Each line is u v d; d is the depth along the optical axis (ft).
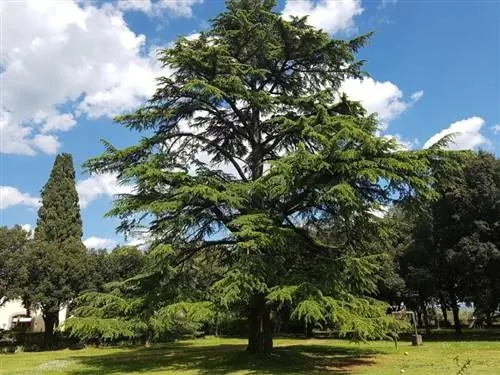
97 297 59.72
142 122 64.03
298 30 63.05
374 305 55.42
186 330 126.41
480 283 100.37
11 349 114.21
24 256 112.16
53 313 117.70
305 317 46.96
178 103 64.75
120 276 119.34
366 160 49.65
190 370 57.93
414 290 110.32
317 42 63.98
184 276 64.44
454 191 92.84
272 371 53.67
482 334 116.88
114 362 71.10
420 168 50.14
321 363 59.72
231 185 57.88
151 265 61.82
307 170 51.01
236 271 50.26
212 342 119.14
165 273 61.05
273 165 50.83
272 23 63.77
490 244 89.51
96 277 117.91
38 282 114.73
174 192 55.72
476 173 93.35
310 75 69.05
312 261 59.72
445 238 98.84
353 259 53.11
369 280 58.75
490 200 91.04
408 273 105.50
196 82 56.65
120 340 123.34
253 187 56.65
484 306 111.75
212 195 53.72
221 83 59.98
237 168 70.03
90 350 108.06
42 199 142.61
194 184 57.72
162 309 54.34
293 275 52.65
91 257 120.78
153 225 60.95
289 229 54.80
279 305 54.95
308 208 61.93
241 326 143.95
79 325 54.19
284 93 70.64
